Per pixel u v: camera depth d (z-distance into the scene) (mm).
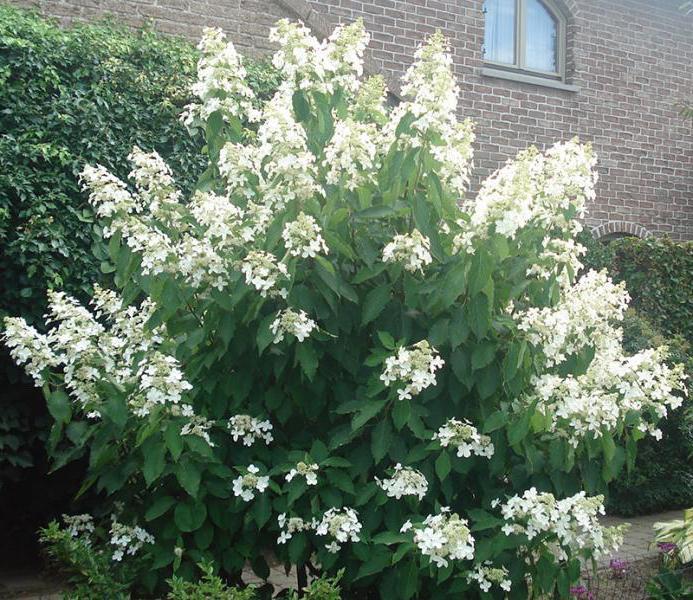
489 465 2932
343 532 2678
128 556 3201
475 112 8000
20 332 3094
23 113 5059
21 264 4852
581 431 2883
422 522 2693
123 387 3145
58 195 4953
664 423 6961
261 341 2709
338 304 2973
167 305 2840
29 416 5008
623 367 3047
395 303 3082
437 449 2820
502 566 2844
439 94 2857
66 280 5023
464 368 2885
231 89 3260
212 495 2953
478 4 7973
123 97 5430
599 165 8742
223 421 2951
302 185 2811
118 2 6098
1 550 5402
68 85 5309
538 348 2963
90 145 5172
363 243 2947
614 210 8820
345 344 3002
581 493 2764
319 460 2834
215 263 2801
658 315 8016
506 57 8578
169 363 2811
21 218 4965
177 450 2713
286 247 2729
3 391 4930
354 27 3154
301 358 2742
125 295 3045
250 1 6551
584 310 3098
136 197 3131
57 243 4910
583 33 8719
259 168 3068
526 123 8297
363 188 2986
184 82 5613
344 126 2900
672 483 7133
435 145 2916
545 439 3061
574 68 8641
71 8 5938
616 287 3234
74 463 5238
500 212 2721
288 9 6684
